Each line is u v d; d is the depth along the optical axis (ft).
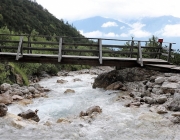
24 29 140.46
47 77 60.90
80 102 30.01
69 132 17.74
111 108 24.95
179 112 21.25
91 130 18.42
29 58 36.19
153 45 53.26
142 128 18.76
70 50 35.88
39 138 16.51
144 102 26.23
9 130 17.58
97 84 39.40
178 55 46.01
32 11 199.93
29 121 20.17
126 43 63.26
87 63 36.50
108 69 96.63
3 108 20.33
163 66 33.78
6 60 35.99
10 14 144.56
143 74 35.27
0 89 33.01
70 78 60.59
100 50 35.27
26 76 50.26
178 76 29.19
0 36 65.57
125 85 34.91
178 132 17.67
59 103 29.99
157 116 21.16
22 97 31.58
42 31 161.07
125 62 37.14
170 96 25.90
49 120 22.35
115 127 19.06
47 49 36.19
